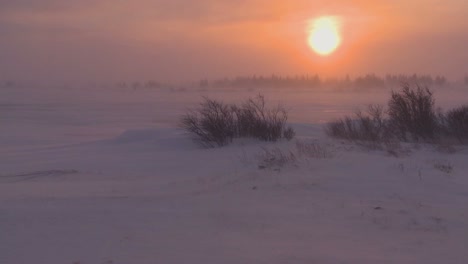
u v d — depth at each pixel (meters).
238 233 9.69
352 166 15.81
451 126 26.11
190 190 14.41
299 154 18.11
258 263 8.03
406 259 8.22
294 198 12.37
